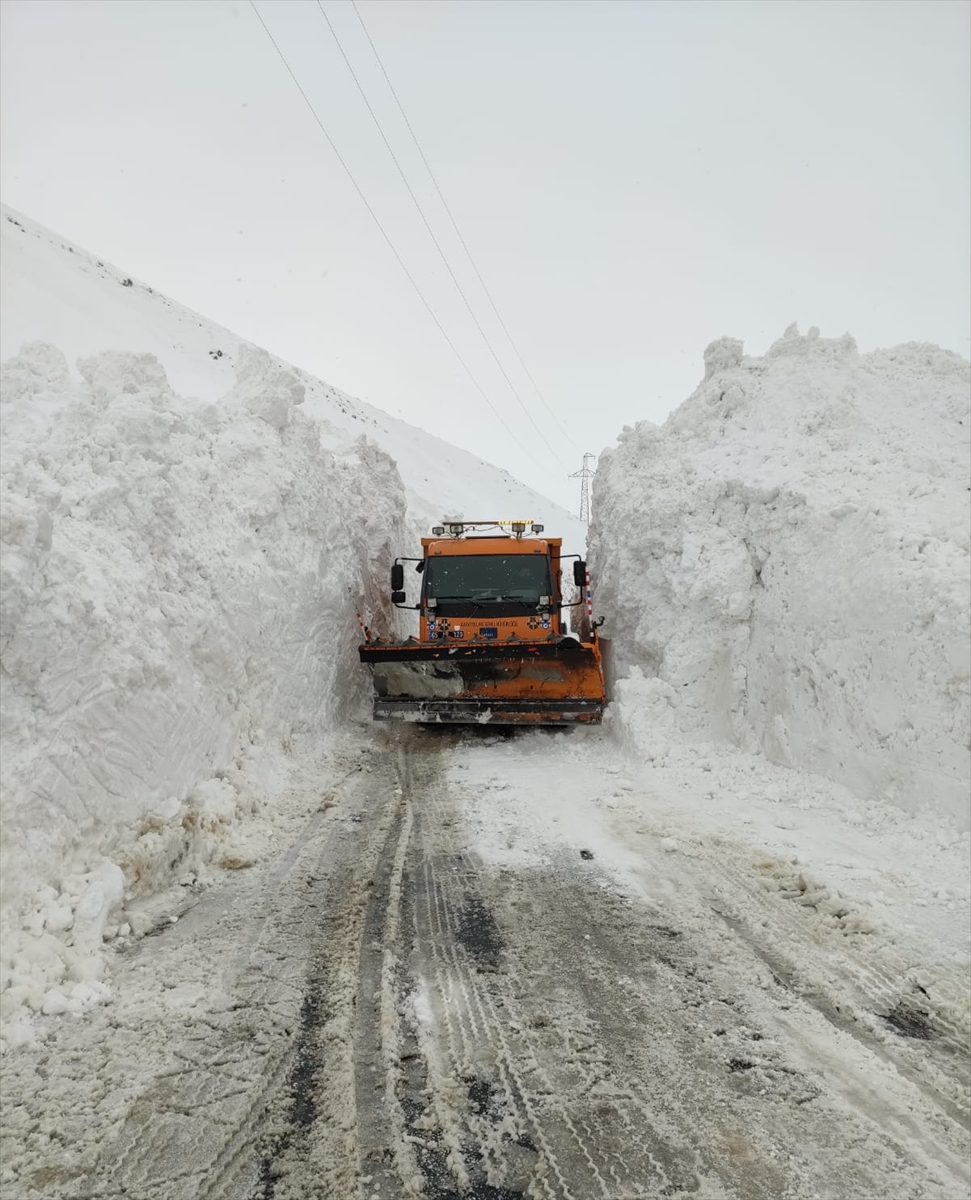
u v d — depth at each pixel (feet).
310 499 32.22
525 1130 8.71
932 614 19.71
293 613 28.04
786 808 21.31
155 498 20.66
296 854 17.81
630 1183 7.95
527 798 22.81
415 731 34.06
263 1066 9.77
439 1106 9.08
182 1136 8.46
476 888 15.87
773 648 26.03
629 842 18.79
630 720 27.91
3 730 12.98
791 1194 7.83
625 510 34.35
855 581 22.74
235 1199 7.61
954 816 18.20
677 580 29.63
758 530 28.50
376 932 13.76
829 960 12.91
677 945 13.41
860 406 32.22
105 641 15.61
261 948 13.03
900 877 16.15
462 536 39.52
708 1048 10.37
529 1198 7.72
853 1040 10.64
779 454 30.45
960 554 20.90
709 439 35.42
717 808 21.50
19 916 12.14
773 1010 11.37
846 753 21.79
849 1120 8.99
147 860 14.96
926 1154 8.46
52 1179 7.79
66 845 13.60
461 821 20.61
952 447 28.40
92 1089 9.22
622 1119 8.94
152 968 12.23
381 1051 10.15
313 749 28.14
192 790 18.63
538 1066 9.90
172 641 19.02
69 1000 10.96
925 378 33.88
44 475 16.85
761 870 16.89
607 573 35.63
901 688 20.16
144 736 16.53
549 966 12.60
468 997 11.57
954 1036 10.82
